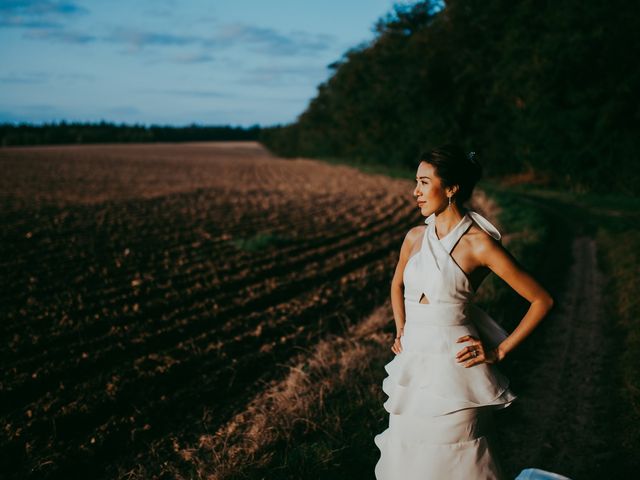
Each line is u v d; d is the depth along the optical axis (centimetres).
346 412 386
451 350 200
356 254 1012
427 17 4428
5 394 451
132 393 456
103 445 383
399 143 4362
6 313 650
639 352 475
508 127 3077
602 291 727
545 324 600
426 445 203
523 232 1157
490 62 3127
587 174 2427
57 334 584
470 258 198
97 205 1662
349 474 315
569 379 450
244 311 687
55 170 3919
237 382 484
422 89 3559
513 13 2909
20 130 12650
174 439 391
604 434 357
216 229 1276
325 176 3634
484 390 198
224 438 381
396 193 2239
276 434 361
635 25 2186
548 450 345
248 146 12750
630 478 306
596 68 2317
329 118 6788
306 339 586
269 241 1095
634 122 2267
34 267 866
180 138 14750
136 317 651
